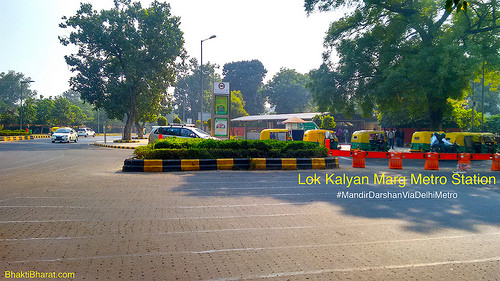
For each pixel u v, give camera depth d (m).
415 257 4.53
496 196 8.91
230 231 5.53
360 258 4.46
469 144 20.72
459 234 5.55
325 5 25.61
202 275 3.89
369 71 25.47
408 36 24.52
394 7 24.55
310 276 3.91
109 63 38.88
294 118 38.19
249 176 11.97
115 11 37.03
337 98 26.73
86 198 7.78
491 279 3.91
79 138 55.47
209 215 6.50
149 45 38.75
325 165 14.87
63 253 4.48
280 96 83.38
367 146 22.47
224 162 13.72
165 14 38.50
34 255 4.40
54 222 5.84
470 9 22.34
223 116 27.59
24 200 7.49
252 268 4.10
